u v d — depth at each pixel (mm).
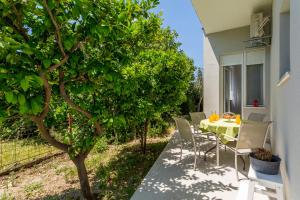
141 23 2723
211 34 7066
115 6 2131
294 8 1666
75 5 1679
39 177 4082
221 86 6957
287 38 2988
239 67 6637
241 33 6430
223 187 3021
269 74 5695
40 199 3158
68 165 4641
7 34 1684
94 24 1836
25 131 5098
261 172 2209
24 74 1523
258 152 2420
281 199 1978
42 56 1776
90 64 2119
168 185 3105
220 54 6895
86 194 2986
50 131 3350
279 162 2168
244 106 6371
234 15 5574
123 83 2484
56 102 2965
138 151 5449
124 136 5676
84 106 2756
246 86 6371
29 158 4988
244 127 3285
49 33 1948
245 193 2320
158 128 7336
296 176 1575
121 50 2564
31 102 1736
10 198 3215
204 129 4500
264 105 5887
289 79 1956
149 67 4316
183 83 4980
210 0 4789
